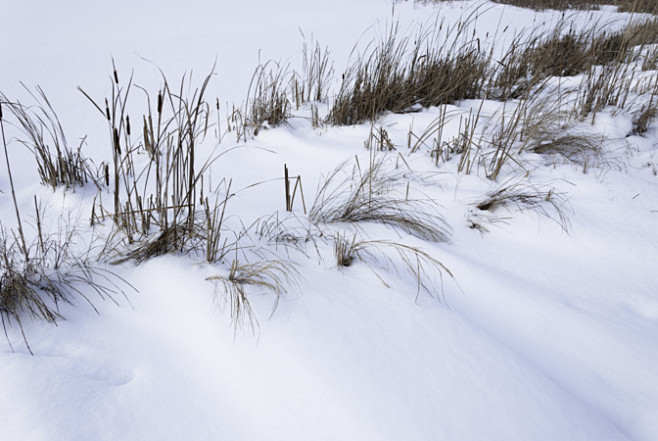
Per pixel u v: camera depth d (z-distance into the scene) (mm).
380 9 14484
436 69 5176
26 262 1990
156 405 1511
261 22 11914
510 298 2301
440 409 1519
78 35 9547
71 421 1384
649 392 1773
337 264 2344
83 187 3123
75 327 1797
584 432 1515
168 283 2049
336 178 3582
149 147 3791
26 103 5191
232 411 1522
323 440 1422
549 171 3680
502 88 5598
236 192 3297
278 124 4578
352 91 4891
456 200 3268
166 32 10234
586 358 1945
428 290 2260
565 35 6590
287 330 1815
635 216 3117
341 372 1634
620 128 4438
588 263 2709
